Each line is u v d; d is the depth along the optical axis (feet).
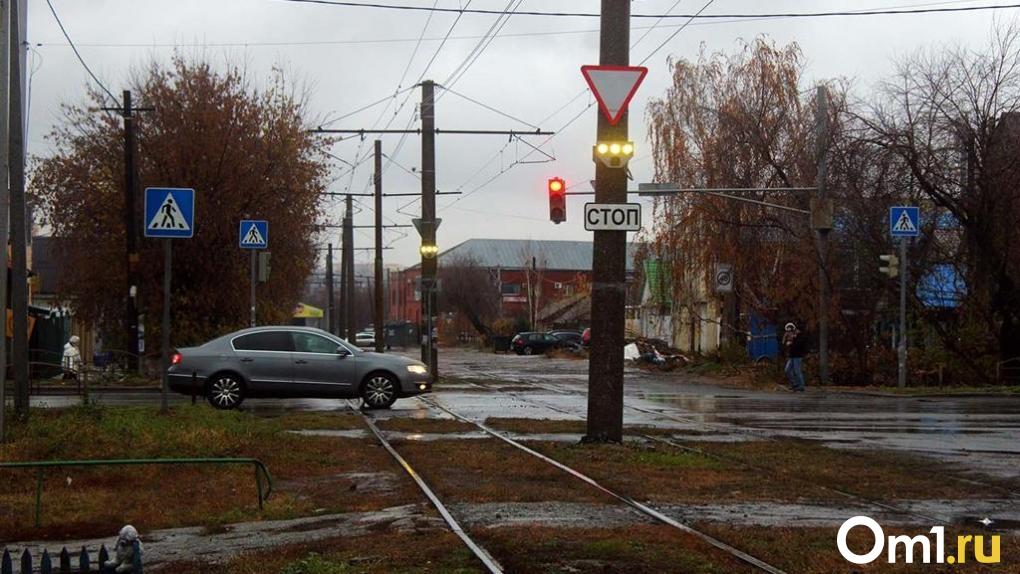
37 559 27.40
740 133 124.26
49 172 109.91
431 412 69.36
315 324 312.09
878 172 111.24
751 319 131.75
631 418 66.80
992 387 103.30
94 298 111.24
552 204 65.31
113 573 23.67
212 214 107.65
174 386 68.95
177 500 35.94
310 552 27.66
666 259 134.31
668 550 27.48
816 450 49.62
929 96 108.37
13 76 49.78
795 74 125.08
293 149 113.09
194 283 110.01
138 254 106.22
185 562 26.96
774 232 124.16
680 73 130.00
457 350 272.10
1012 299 110.22
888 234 111.45
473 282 295.69
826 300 108.99
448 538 29.12
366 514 33.60
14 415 49.57
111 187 109.29
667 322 209.67
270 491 35.70
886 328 123.13
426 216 106.11
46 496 36.04
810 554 27.32
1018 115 107.04
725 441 53.36
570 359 192.34
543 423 60.85
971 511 34.24
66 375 98.07
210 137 107.55
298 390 70.28
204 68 110.42
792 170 121.80
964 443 53.21
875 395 94.53
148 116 108.99
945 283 113.91
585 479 40.01
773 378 110.52
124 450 43.52
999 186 106.11
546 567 25.68
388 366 71.46
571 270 346.95
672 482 39.42
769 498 36.22
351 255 184.03
